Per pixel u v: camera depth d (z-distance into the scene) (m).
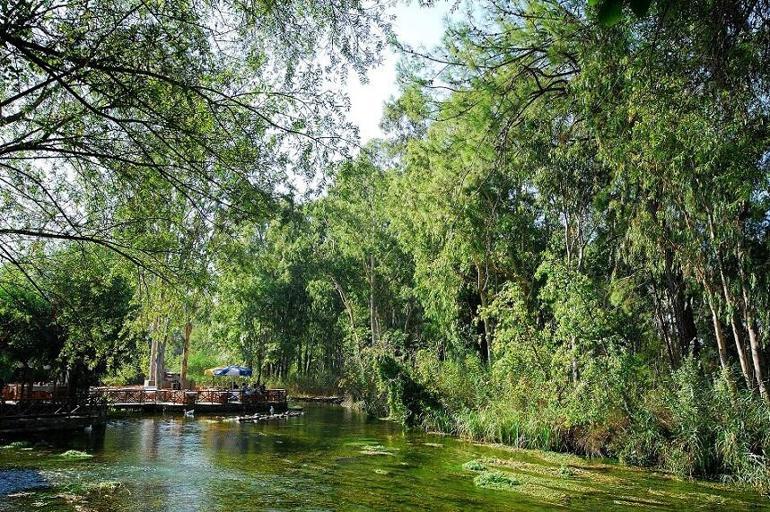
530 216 26.69
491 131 19.05
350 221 37.34
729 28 8.23
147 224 9.18
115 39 6.99
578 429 17.80
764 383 15.36
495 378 21.80
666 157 11.59
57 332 19.20
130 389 30.05
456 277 27.27
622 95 12.45
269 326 50.06
